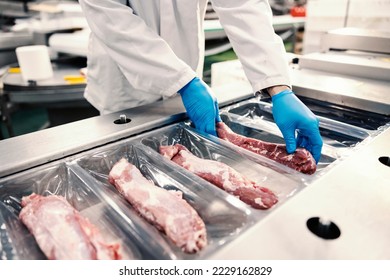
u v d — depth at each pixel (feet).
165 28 3.45
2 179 2.11
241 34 2.97
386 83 3.90
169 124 3.10
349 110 3.51
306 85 3.84
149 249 1.67
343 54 4.88
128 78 3.22
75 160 2.40
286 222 1.62
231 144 2.71
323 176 2.03
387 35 4.56
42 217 1.91
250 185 2.20
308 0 8.01
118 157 2.64
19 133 10.10
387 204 1.77
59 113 7.98
